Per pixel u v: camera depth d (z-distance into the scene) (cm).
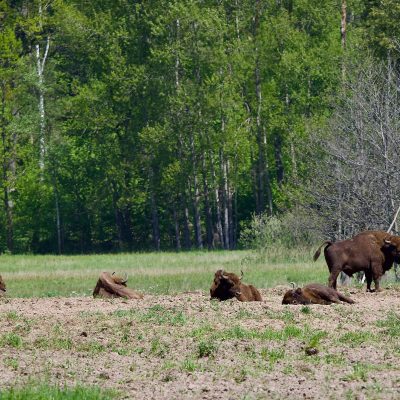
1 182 10481
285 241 6450
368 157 4866
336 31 9794
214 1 10100
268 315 2797
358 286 3878
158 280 5088
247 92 10000
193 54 9544
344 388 1894
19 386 1930
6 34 10119
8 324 2722
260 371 2069
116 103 10300
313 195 4984
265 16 9850
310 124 7962
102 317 2817
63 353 2323
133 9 10119
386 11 8250
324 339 2433
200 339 2442
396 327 2564
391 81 5238
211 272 5634
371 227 4641
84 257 8294
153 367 2136
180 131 9712
